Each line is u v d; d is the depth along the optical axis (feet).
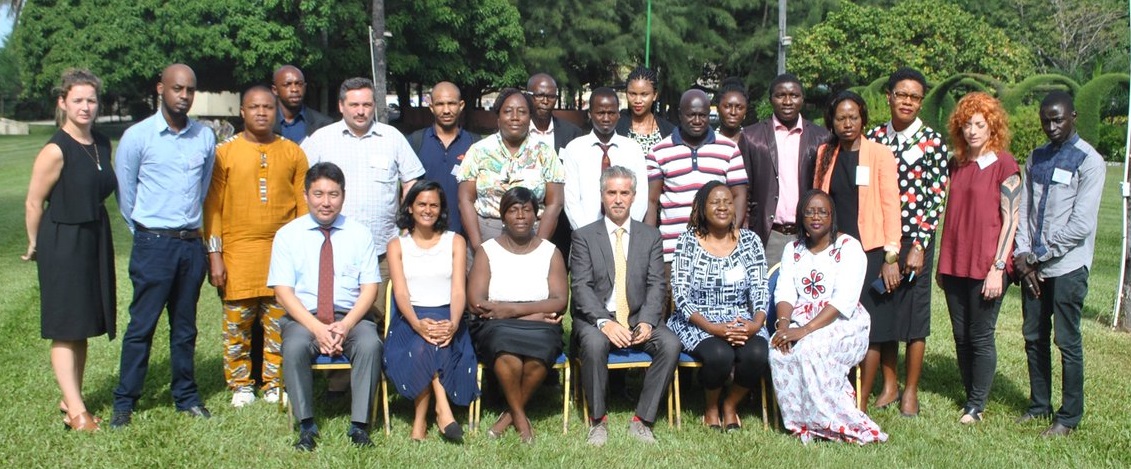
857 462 14.34
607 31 97.14
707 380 15.61
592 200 18.28
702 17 101.96
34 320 22.08
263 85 16.17
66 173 14.29
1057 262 15.29
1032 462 14.40
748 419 16.58
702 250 16.49
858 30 85.92
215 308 24.09
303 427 14.70
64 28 106.22
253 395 16.90
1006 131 15.76
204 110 98.53
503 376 15.07
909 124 16.51
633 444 15.08
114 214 41.93
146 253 15.01
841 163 16.51
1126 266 23.17
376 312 16.52
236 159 16.03
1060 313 15.43
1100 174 14.90
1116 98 86.22
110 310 15.03
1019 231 15.70
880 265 16.28
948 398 17.81
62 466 13.64
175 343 15.69
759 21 105.09
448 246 15.97
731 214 16.12
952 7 84.74
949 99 60.44
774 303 16.79
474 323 16.31
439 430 15.44
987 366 16.12
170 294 15.58
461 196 17.54
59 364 14.92
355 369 14.87
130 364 15.24
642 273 16.51
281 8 82.89
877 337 16.35
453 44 90.48
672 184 17.90
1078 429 15.84
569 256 17.70
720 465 14.23
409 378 14.92
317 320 15.11
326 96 91.81
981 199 15.65
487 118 105.40
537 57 97.66
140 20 92.22
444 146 18.75
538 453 14.56
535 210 15.99
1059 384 18.61
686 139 17.99
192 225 15.39
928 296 16.60
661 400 17.57
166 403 16.57
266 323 16.72
